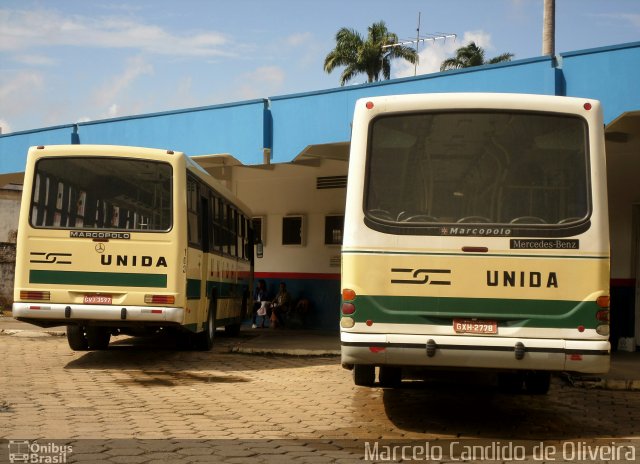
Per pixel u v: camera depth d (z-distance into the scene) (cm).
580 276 810
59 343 1738
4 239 3256
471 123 837
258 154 1855
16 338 1853
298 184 2489
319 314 2422
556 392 1155
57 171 1316
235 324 2066
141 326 1359
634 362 1468
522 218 820
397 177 833
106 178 1319
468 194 825
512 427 880
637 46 1312
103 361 1416
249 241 2262
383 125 842
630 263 1692
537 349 799
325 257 2420
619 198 1708
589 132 832
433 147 834
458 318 808
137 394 1038
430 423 888
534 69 1402
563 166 828
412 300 812
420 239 817
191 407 948
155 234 1309
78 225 1302
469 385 1204
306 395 1066
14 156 2391
